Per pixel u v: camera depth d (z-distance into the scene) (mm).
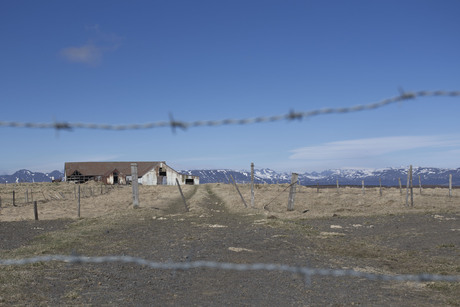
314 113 4664
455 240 14586
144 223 21203
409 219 21328
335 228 18625
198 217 24359
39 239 15961
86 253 12539
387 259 11750
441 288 8508
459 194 41625
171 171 108375
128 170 111000
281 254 12211
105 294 8141
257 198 40531
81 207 35031
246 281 9141
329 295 8062
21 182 101312
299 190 58000
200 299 7859
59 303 7469
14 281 8695
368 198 37781
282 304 7527
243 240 14672
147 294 8164
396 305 7422
